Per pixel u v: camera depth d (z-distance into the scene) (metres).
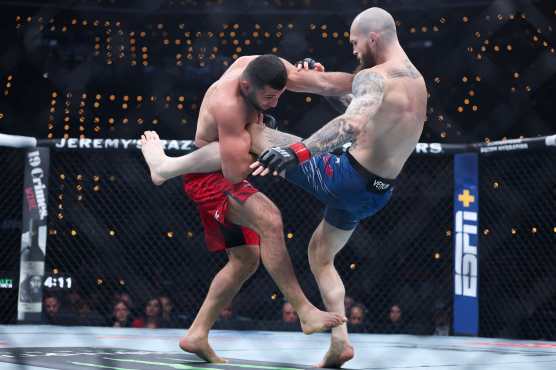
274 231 3.47
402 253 8.33
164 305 7.81
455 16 11.66
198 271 8.62
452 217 7.51
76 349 4.15
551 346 5.57
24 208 7.00
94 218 8.18
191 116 12.23
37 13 11.54
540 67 11.11
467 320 6.80
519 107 11.22
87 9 11.77
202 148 3.66
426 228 8.05
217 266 8.62
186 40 12.38
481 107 11.39
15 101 11.55
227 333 6.48
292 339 5.76
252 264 3.71
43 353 3.83
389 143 3.36
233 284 3.69
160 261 8.69
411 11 11.82
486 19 11.38
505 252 7.87
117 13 12.04
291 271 3.45
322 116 11.95
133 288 8.55
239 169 3.43
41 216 7.00
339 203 3.49
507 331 7.82
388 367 3.60
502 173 7.67
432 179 7.98
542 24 10.97
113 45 12.09
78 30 11.93
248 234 3.69
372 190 3.43
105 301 8.45
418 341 5.88
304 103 12.00
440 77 11.67
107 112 11.95
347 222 3.60
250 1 12.27
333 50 12.43
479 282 7.41
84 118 11.84
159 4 12.07
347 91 3.72
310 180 3.51
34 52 11.65
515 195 7.80
